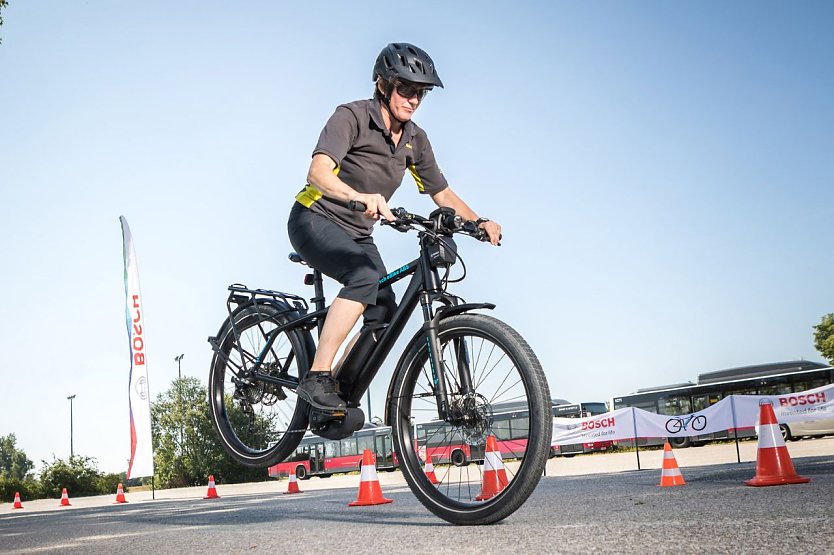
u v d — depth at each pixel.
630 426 15.13
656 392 27.19
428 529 3.45
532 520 3.60
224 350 4.64
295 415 4.14
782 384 25.05
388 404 3.79
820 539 2.44
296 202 4.03
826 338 35.47
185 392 12.31
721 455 18.92
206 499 12.96
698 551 2.35
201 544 3.55
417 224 3.55
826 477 5.68
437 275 3.63
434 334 3.58
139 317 12.77
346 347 3.92
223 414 4.64
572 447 29.50
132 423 12.55
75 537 4.72
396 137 3.88
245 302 4.59
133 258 13.03
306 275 4.32
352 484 20.73
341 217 3.89
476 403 3.48
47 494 40.03
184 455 30.05
